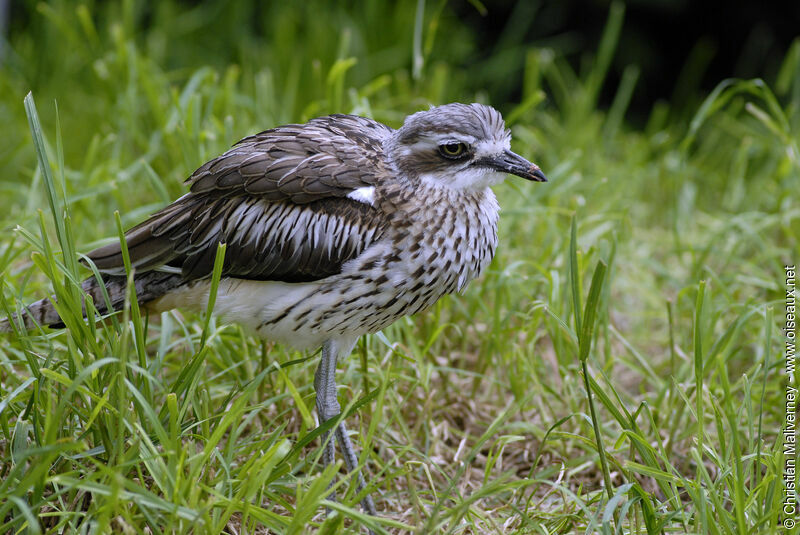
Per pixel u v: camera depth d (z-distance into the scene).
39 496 6.23
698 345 7.05
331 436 6.85
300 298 7.49
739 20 16.89
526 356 9.14
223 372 7.89
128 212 10.32
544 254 9.96
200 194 7.59
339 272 7.38
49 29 14.69
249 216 7.41
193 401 7.28
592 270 10.49
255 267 7.44
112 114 12.42
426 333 9.45
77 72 14.87
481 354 9.35
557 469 7.78
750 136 13.78
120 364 6.32
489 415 9.07
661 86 17.34
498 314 9.09
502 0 17.25
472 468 8.40
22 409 7.32
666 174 13.02
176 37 15.90
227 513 6.21
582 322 6.67
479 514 6.80
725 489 7.53
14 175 13.00
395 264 7.36
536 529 6.91
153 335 9.36
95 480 6.52
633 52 16.95
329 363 7.73
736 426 7.50
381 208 7.35
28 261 10.05
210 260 7.50
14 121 13.37
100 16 15.66
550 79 16.88
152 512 6.39
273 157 7.47
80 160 13.17
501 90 16.62
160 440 6.31
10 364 7.96
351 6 16.28
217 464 7.20
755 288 10.83
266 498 7.39
